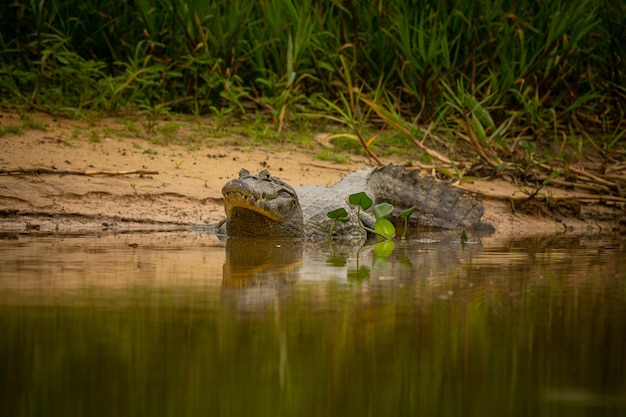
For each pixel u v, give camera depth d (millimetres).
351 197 15898
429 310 7988
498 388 5566
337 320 7457
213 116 23406
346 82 23625
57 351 6258
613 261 12039
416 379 5742
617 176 20734
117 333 6852
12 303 8078
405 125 22234
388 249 13977
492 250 13758
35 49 23516
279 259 12070
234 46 23547
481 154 20984
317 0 24766
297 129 23266
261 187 15320
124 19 24266
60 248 12477
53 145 18359
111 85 21422
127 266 10758
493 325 7379
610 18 25703
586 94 24219
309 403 5207
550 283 9766
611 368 6051
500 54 24156
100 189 16406
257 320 7414
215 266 11000
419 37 23094
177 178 17828
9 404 5086
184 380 5617
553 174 19391
